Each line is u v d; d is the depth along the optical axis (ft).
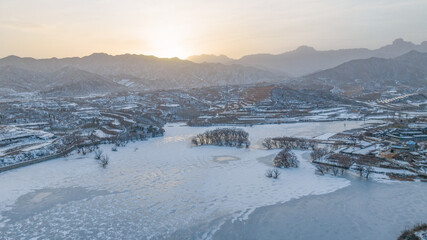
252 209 265.75
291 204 274.36
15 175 371.56
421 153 420.77
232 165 398.83
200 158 438.40
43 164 419.33
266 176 350.02
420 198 280.51
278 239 220.64
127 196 299.17
